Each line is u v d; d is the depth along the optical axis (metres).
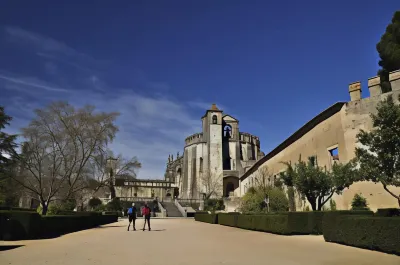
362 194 21.77
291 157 34.34
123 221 39.06
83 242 14.91
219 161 74.19
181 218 47.59
